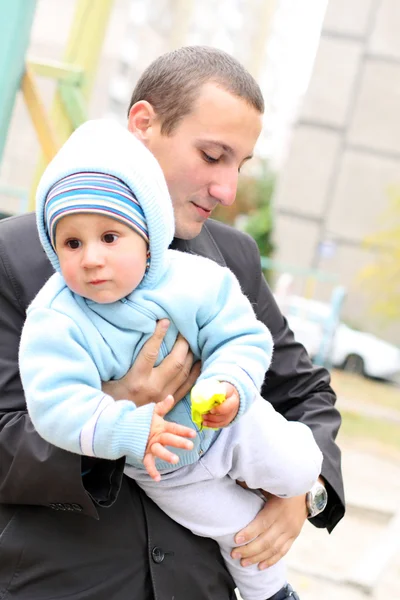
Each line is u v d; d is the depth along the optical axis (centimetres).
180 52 220
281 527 217
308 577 489
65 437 176
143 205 184
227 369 188
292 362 251
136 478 204
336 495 231
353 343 1881
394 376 1864
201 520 207
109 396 180
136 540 204
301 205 2366
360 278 2238
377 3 2334
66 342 183
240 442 204
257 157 3319
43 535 199
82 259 181
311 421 242
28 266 212
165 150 212
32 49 1764
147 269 192
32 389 180
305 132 2370
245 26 4691
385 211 2325
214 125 209
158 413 175
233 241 246
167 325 191
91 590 198
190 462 201
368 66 2345
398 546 500
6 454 194
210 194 213
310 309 1312
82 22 511
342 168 2356
